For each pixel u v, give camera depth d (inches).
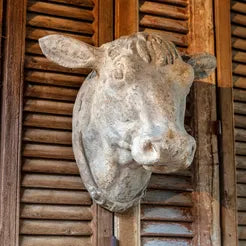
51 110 53.9
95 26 56.9
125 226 53.6
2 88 52.6
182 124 46.5
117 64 47.0
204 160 57.8
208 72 54.0
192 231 56.6
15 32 53.7
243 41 62.8
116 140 47.6
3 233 50.1
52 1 56.1
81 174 52.1
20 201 51.3
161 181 56.2
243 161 60.3
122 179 50.1
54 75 54.8
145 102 45.4
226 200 57.9
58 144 53.7
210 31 60.4
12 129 51.9
